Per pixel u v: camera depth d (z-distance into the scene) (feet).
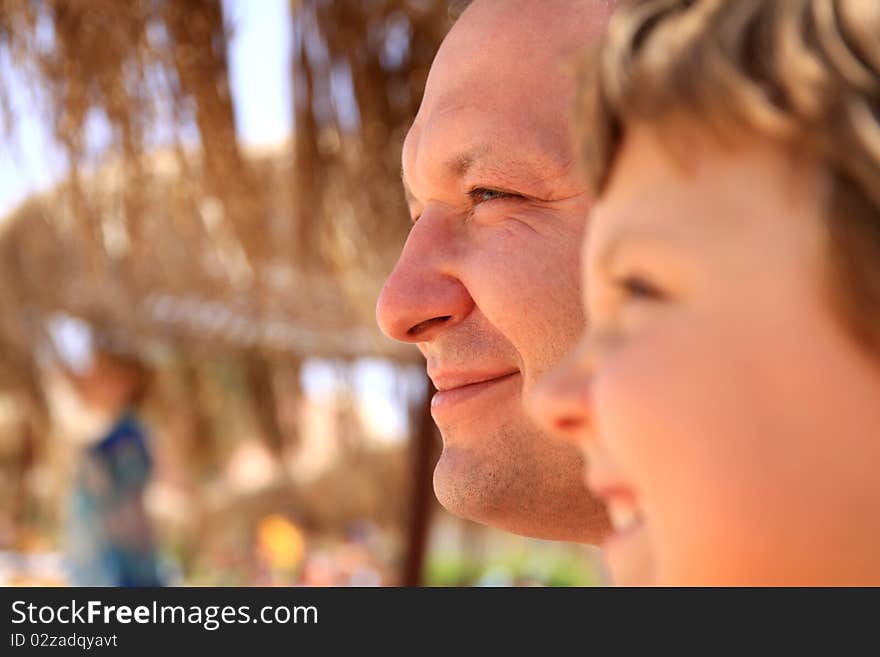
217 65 6.38
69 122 6.31
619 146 1.03
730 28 0.96
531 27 2.39
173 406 18.30
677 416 0.93
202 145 6.57
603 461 1.04
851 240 0.88
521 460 2.28
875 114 0.90
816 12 0.94
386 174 6.88
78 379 15.02
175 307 13.10
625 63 1.01
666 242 0.95
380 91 6.66
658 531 0.95
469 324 2.37
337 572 19.02
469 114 2.38
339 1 6.44
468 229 2.42
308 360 15.08
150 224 7.47
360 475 21.02
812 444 0.90
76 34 6.21
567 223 2.27
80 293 12.73
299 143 6.82
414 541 8.80
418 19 6.38
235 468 20.76
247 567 20.16
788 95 0.91
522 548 17.85
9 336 14.33
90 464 14.14
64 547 16.01
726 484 0.91
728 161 0.94
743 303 0.92
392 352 12.83
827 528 0.90
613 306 1.01
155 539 14.47
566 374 1.04
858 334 0.89
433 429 8.90
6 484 18.65
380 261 7.31
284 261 8.76
